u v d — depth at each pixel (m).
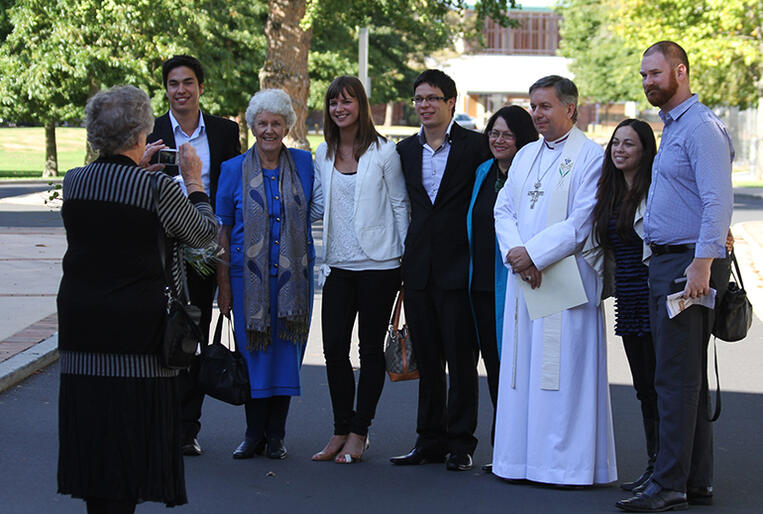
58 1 26.36
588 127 78.44
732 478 5.94
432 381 6.25
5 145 52.88
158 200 4.30
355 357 9.25
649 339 5.68
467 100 85.88
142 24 26.34
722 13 29.27
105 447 4.27
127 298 4.27
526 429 5.84
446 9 26.98
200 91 6.60
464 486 5.80
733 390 8.15
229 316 6.35
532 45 85.06
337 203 6.27
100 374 4.28
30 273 12.95
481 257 6.10
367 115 6.25
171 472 4.39
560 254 5.68
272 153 6.27
